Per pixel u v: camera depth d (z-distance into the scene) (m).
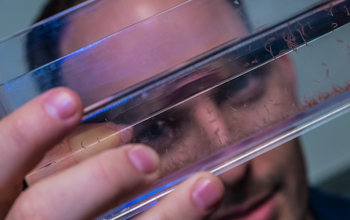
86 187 0.22
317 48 0.26
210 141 0.26
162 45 0.26
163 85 0.26
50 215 0.22
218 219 0.37
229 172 0.35
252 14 0.26
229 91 0.26
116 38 0.26
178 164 0.26
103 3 0.27
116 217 0.27
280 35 0.26
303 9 0.26
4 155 0.22
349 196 0.61
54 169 0.25
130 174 0.22
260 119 0.27
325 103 0.27
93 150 0.25
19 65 0.25
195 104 0.26
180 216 0.23
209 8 0.26
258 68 0.26
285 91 0.27
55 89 0.22
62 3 0.36
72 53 0.26
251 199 0.37
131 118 0.26
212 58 0.26
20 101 0.25
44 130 0.22
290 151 0.38
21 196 0.22
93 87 0.26
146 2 0.27
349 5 0.26
